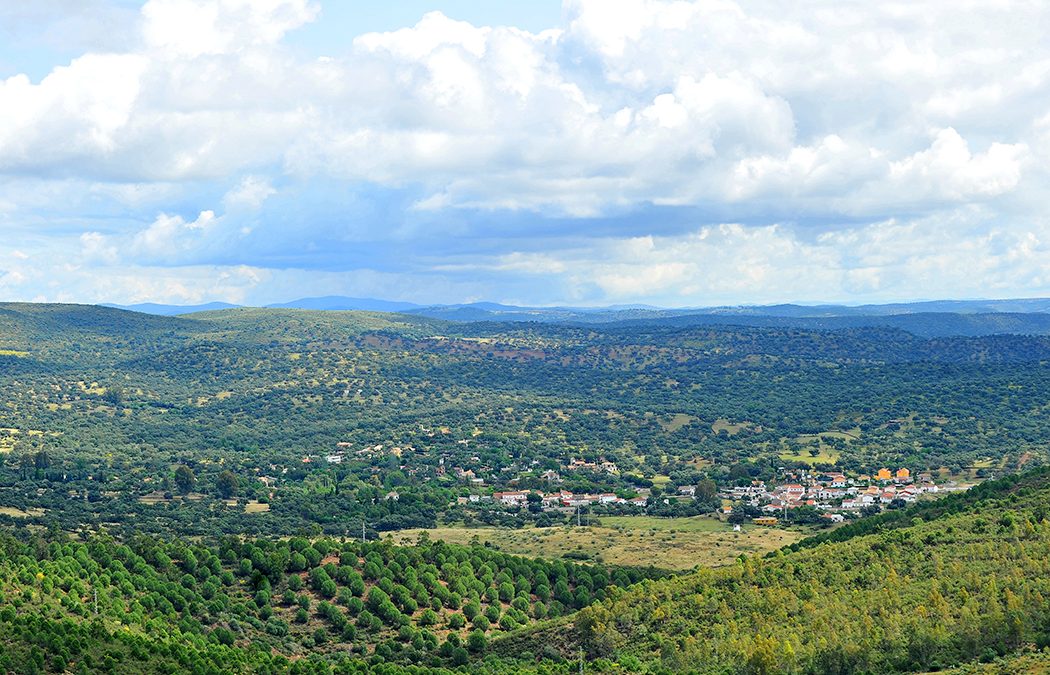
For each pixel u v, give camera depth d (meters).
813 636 151.75
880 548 182.12
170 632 174.12
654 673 152.62
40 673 137.50
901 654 142.50
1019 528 173.50
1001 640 140.00
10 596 164.88
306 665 163.50
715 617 170.38
